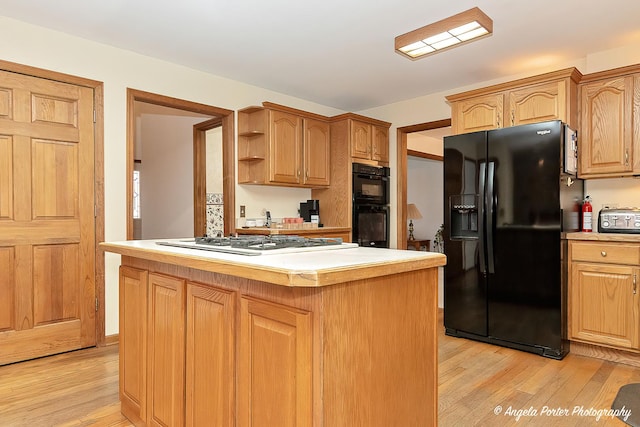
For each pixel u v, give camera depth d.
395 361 1.33
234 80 3.99
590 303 2.86
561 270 2.87
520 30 2.88
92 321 3.05
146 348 1.81
